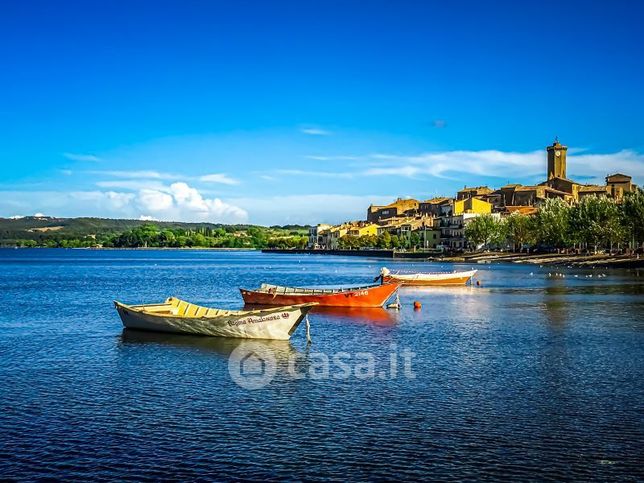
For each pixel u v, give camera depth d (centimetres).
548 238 16638
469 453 2177
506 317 5612
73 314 5934
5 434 2372
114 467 2078
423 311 6153
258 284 10769
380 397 2833
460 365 3500
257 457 2148
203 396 2866
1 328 4969
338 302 6488
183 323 4472
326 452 2189
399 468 2059
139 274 13775
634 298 7188
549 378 3180
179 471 2045
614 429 2402
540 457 2142
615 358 3678
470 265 16162
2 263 19838
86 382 3144
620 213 14175
